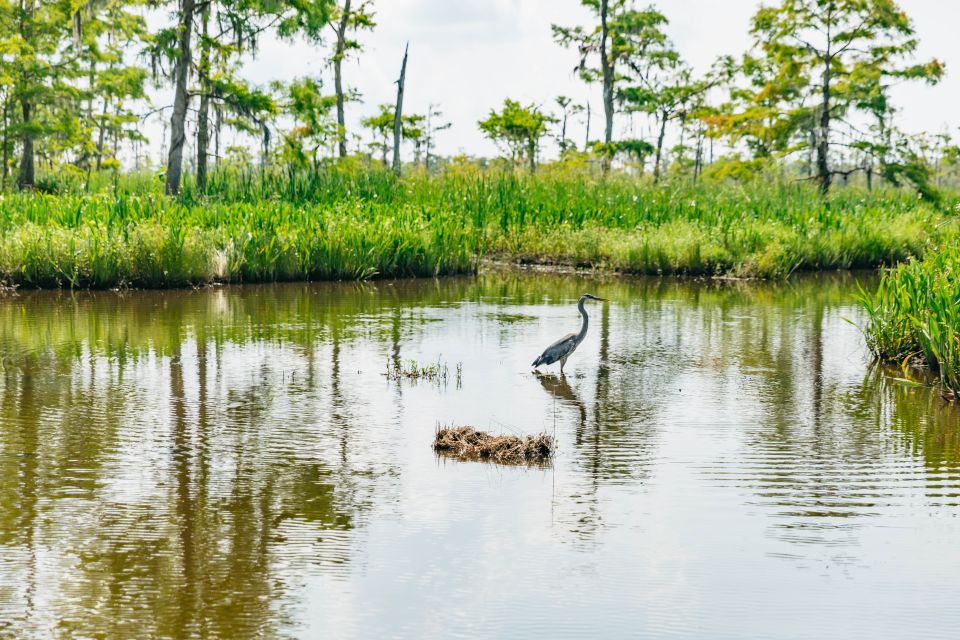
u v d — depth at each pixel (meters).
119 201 23.31
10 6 38.47
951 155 40.19
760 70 42.00
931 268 14.11
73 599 6.00
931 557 6.75
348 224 24.11
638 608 5.98
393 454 8.99
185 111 28.95
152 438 9.40
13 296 19.11
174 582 6.25
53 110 40.97
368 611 5.90
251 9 29.33
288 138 30.20
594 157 48.16
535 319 17.19
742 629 5.74
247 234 22.39
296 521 7.29
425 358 13.45
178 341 14.52
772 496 7.93
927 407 11.02
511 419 10.27
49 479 8.15
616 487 8.12
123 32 40.97
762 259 25.30
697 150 51.28
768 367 13.20
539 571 6.47
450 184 32.66
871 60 37.16
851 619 5.87
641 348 14.55
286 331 15.54
